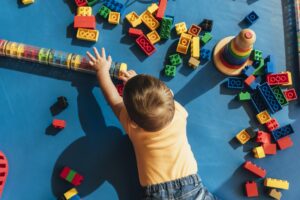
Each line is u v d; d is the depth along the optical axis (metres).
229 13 1.14
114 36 1.10
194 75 1.09
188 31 1.09
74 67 1.05
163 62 1.09
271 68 1.08
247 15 1.14
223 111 1.08
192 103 1.08
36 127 1.04
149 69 1.09
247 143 1.07
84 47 1.09
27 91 1.05
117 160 1.04
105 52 1.09
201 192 0.94
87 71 1.05
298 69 1.11
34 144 1.03
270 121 1.06
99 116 1.06
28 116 1.04
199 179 0.94
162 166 0.91
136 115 0.85
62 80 1.06
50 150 1.03
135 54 1.09
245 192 1.04
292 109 1.10
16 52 1.04
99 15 1.10
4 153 1.02
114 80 1.06
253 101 1.08
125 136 1.05
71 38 1.09
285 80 1.08
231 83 1.08
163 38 1.09
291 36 1.14
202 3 1.14
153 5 1.09
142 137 0.89
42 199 1.00
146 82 0.85
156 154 0.90
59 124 1.02
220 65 1.09
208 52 1.09
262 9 1.15
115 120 1.06
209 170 1.05
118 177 1.03
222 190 1.04
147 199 0.93
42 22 1.09
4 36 1.07
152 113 0.83
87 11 1.08
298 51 1.11
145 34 1.10
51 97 1.05
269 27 1.14
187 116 1.02
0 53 1.04
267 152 1.05
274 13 1.15
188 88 1.08
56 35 1.09
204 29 1.11
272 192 1.03
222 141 1.07
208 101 1.08
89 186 1.02
